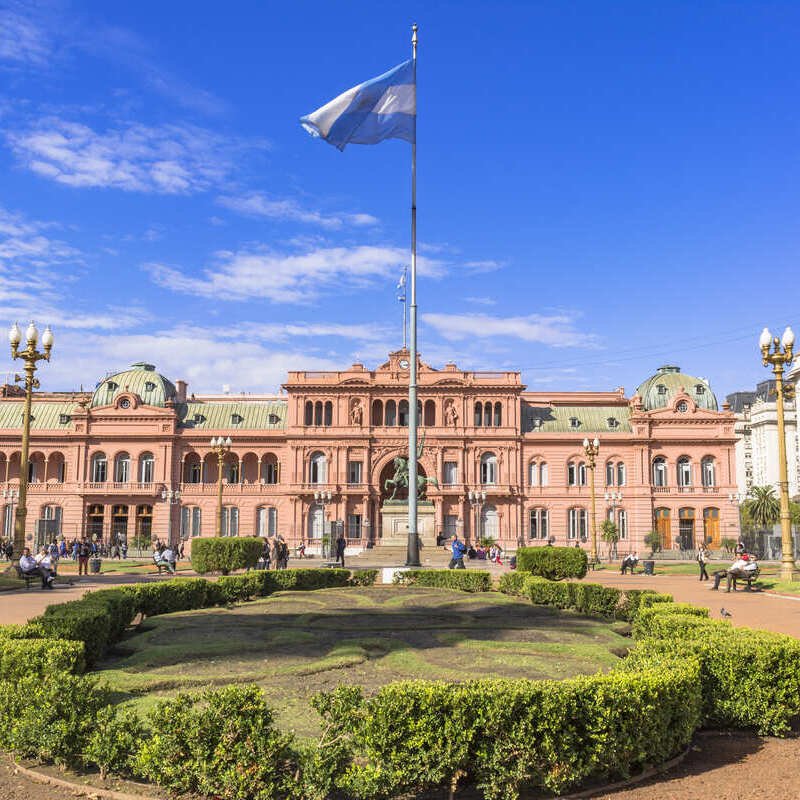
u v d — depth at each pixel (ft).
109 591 81.10
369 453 330.13
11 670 47.52
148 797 36.50
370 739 36.47
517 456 333.01
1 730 41.42
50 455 343.26
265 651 66.18
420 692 37.09
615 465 338.95
